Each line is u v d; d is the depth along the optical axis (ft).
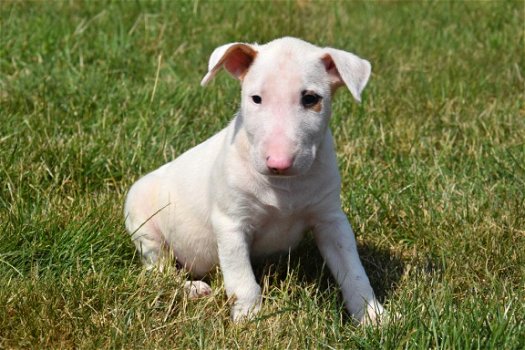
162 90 24.02
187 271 17.58
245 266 15.66
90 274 16.22
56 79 24.36
